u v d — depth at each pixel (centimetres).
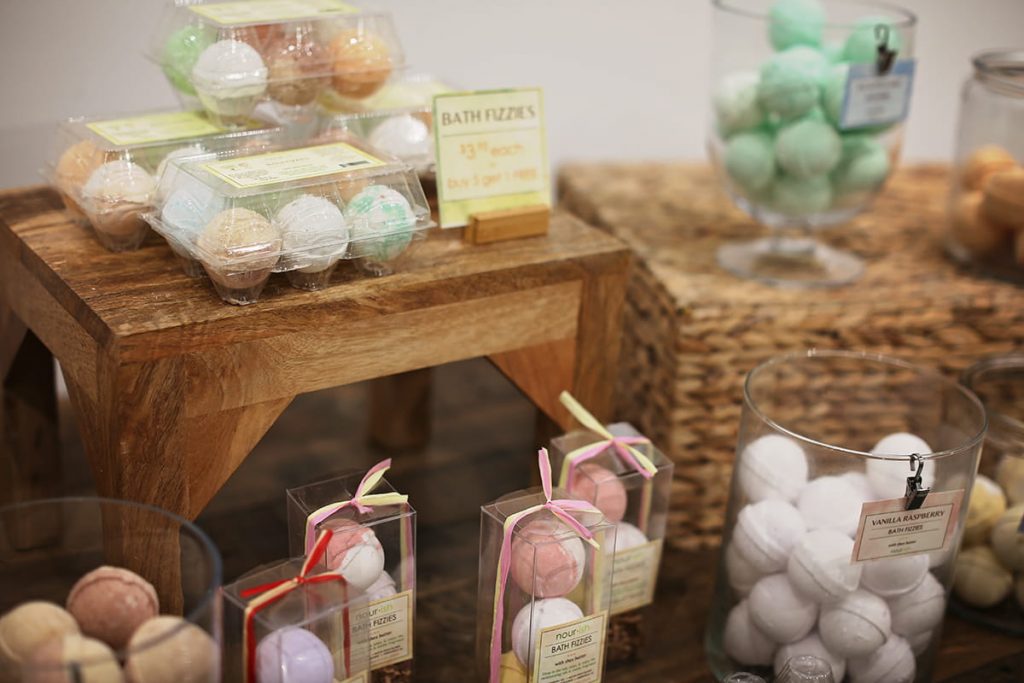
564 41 158
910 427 118
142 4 130
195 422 90
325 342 94
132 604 77
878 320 125
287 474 138
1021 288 132
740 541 100
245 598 82
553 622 91
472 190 107
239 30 100
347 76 105
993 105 132
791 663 95
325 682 81
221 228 87
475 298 101
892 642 98
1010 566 114
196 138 102
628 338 136
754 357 122
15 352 111
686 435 123
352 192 95
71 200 101
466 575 120
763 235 143
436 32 148
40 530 83
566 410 113
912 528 93
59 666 66
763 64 119
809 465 97
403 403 143
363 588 91
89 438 94
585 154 170
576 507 94
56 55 127
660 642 114
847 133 119
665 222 146
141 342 84
